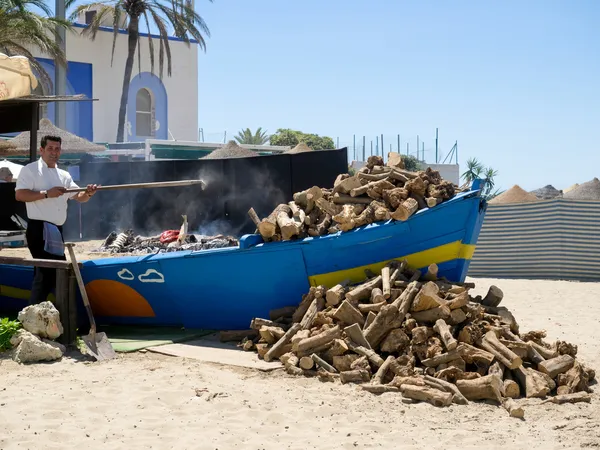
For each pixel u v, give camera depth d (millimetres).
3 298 10070
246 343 8172
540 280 17172
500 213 18109
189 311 9195
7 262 8273
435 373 6812
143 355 8008
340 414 6043
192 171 20641
